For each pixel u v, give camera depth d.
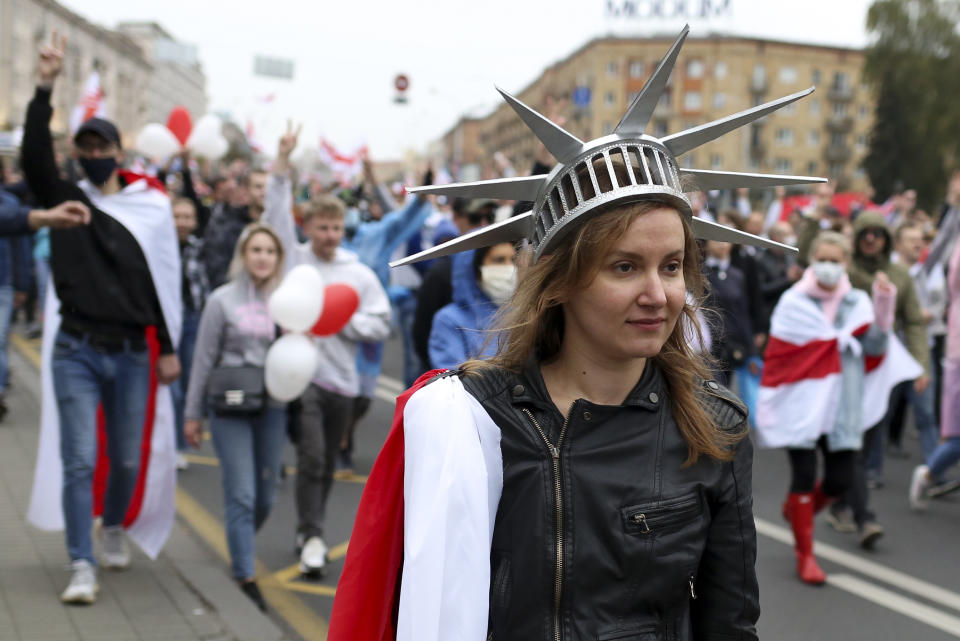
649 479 1.55
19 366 10.54
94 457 4.37
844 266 5.28
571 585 1.50
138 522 4.81
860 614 4.75
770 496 7.02
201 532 5.68
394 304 8.84
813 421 5.07
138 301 4.48
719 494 1.61
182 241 7.30
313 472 5.09
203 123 8.14
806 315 5.19
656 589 1.53
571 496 1.52
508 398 1.57
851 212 13.89
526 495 1.53
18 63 53.66
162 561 4.97
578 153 1.53
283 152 5.64
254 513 4.84
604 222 1.49
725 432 1.62
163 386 4.81
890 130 56.28
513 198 1.61
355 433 8.62
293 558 5.37
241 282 4.74
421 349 5.23
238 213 7.91
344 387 5.23
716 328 1.93
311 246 5.61
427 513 1.49
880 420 5.85
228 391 4.56
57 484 4.75
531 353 1.60
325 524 6.00
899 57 56.03
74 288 4.38
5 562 4.74
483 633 1.47
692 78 79.69
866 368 5.86
